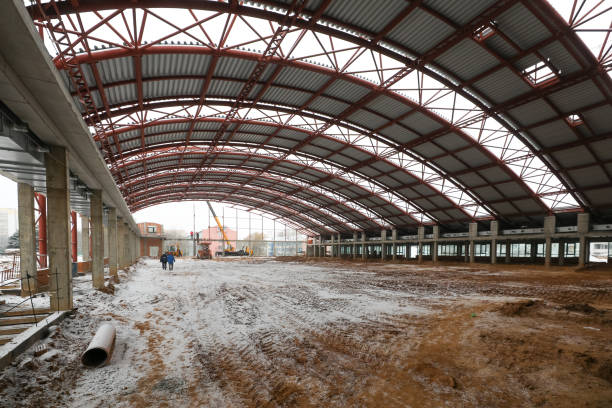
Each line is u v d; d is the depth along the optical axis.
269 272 32.06
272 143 30.70
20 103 7.59
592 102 17.45
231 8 12.11
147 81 15.66
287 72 17.81
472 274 27.69
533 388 5.61
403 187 36.19
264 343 8.54
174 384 6.12
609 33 13.91
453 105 20.48
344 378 6.31
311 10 13.09
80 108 15.97
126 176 32.38
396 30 14.43
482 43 14.65
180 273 30.95
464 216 38.47
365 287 19.48
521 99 17.92
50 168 10.44
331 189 44.94
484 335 8.55
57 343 7.68
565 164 23.69
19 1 5.18
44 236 20.72
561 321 9.95
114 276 22.53
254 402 5.42
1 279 16.75
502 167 26.00
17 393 5.30
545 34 13.91
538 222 33.34
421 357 7.27
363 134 25.70
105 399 5.52
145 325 10.54
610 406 4.85
